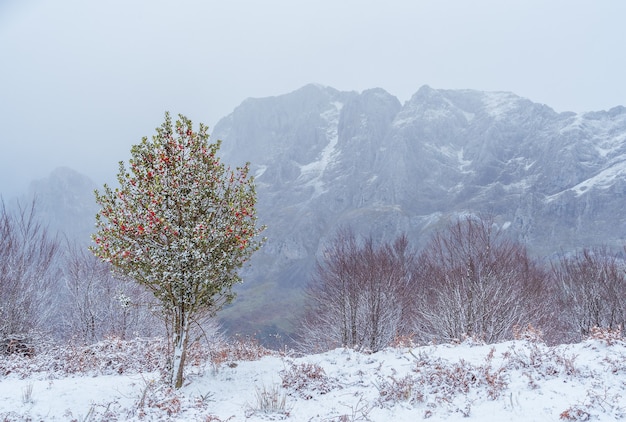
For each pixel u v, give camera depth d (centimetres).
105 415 768
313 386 931
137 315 2523
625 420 625
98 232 923
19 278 1980
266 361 1166
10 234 2130
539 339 1037
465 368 874
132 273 933
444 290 2075
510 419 680
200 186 959
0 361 1250
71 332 2388
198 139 989
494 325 1853
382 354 1153
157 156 962
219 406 855
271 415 800
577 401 684
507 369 860
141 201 938
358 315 2405
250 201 1009
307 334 2909
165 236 951
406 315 2505
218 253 973
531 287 2219
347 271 2522
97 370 1135
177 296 951
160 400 853
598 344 902
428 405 775
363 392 883
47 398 837
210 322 2389
